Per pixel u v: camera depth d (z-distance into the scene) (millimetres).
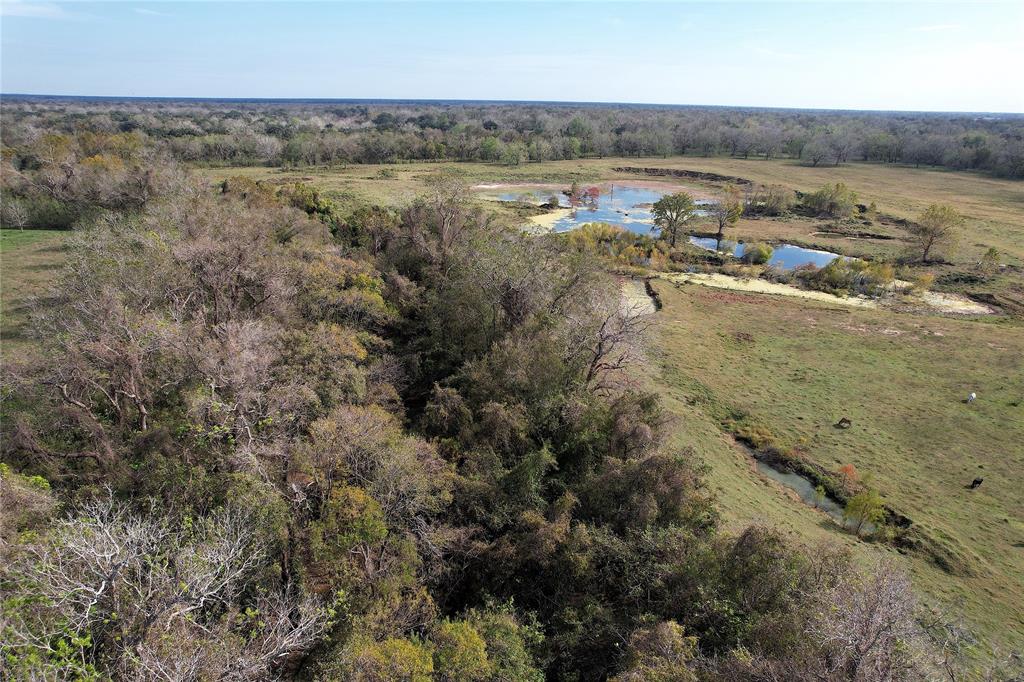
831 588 19031
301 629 15820
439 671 16812
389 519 22562
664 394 48156
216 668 13594
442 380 37312
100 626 14438
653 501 25812
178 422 25672
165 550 17062
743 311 69062
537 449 30625
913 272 82438
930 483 38719
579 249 58250
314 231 55312
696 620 20188
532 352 34781
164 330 27000
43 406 25875
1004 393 49938
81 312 29828
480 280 40844
